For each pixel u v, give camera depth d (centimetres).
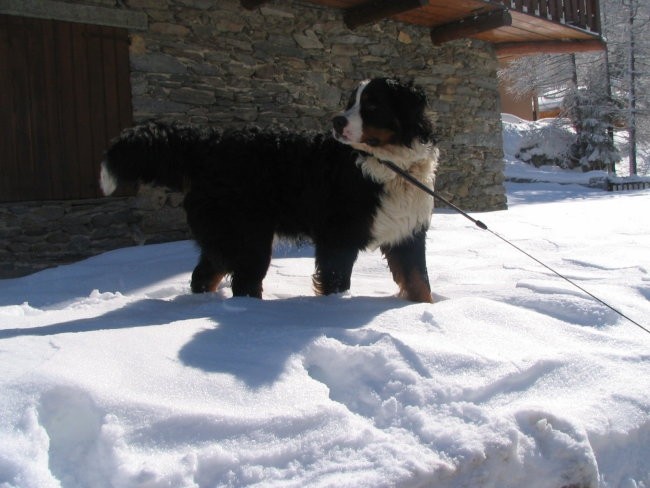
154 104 705
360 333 287
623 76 2455
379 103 385
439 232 704
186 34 720
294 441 205
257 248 423
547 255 568
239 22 757
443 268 528
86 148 664
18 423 197
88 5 657
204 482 188
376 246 418
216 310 358
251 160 423
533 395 254
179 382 233
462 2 808
